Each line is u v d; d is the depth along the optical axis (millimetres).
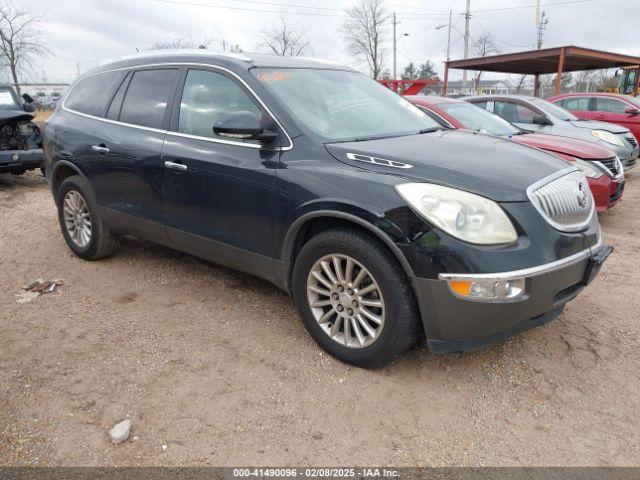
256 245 3477
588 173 6047
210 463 2451
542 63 20688
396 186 2834
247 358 3289
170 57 4207
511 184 2838
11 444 2547
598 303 4090
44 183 9508
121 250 5219
